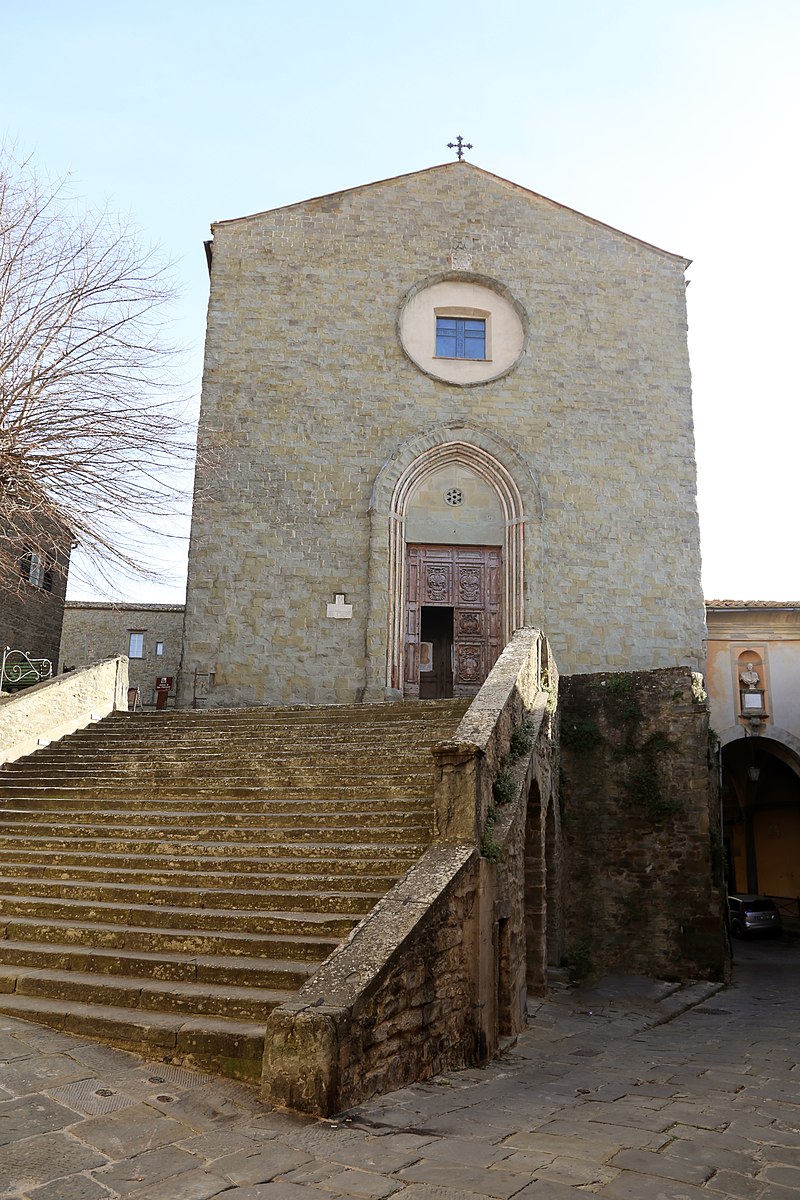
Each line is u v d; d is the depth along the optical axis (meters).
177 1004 6.43
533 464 20.09
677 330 21.31
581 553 19.70
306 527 19.25
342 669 18.62
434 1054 6.79
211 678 18.33
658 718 16.34
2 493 13.30
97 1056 5.88
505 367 20.77
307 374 20.08
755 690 20.41
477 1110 5.72
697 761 15.91
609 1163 4.64
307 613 18.83
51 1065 5.61
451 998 7.19
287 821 9.70
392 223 21.25
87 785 12.05
